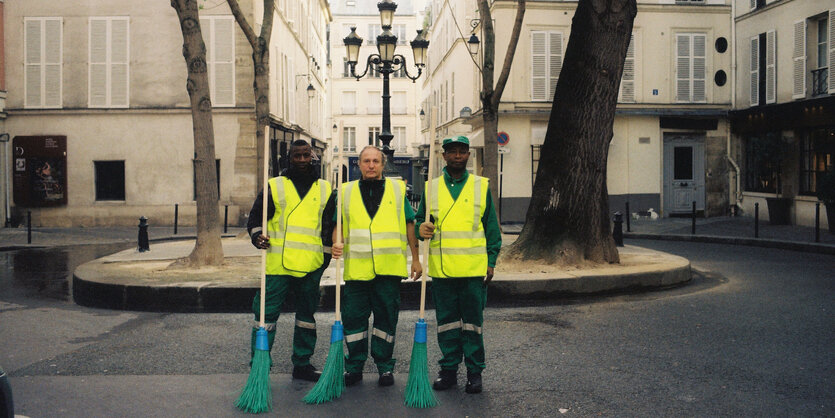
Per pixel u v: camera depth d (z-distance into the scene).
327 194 4.82
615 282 8.49
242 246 12.92
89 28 20.88
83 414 4.07
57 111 20.94
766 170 19.88
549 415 4.06
